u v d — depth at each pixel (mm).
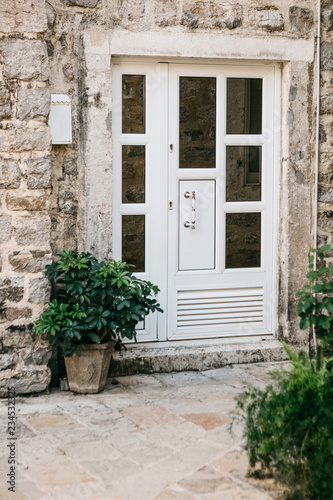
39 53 4648
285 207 5547
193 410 4430
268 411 3303
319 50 5488
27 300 4711
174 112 5359
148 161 5344
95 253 5137
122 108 5273
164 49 5176
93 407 4496
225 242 5562
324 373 3416
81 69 5031
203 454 3725
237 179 5551
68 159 5066
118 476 3461
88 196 5094
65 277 4699
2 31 4570
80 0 5004
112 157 5219
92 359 4730
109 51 5070
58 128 4914
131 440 3926
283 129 5539
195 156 5441
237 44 5309
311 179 5570
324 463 3199
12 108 4625
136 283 4773
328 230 5652
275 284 5676
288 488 3254
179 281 5469
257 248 5637
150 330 5430
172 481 3404
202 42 5242
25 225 4688
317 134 5531
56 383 5012
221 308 5578
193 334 5535
